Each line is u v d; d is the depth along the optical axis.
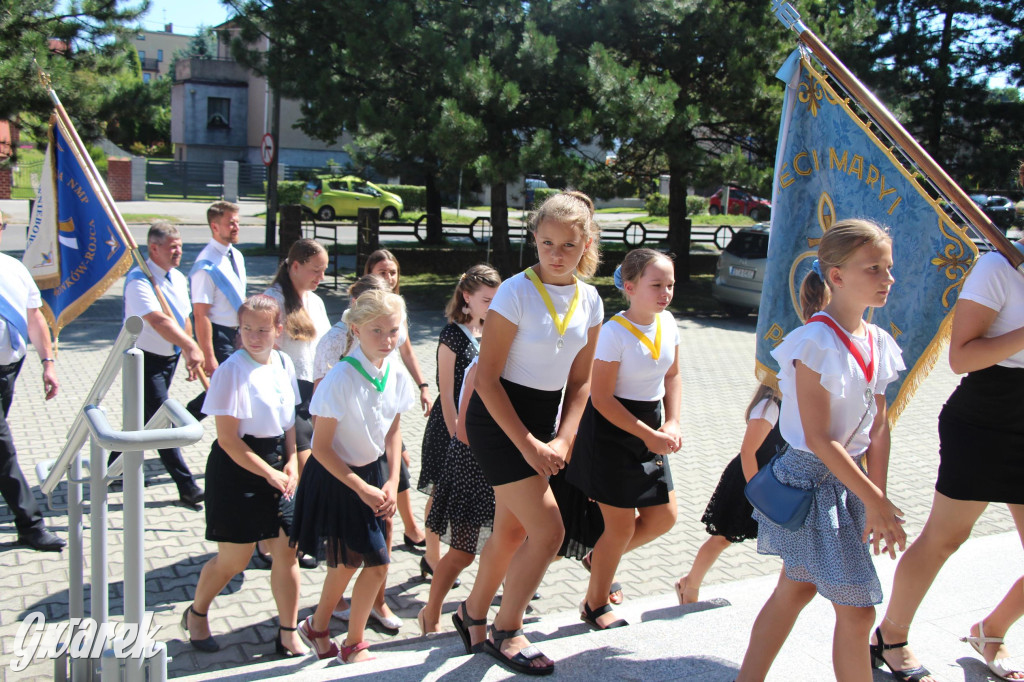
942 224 3.23
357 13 13.63
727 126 15.95
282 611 3.79
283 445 3.92
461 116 12.48
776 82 14.81
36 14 15.31
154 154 56.00
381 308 3.42
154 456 6.51
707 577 4.98
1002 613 3.05
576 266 2.87
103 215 5.17
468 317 4.39
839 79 3.24
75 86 15.43
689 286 18.53
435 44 13.28
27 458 6.27
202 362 5.32
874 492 2.36
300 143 44.72
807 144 3.50
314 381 4.67
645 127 13.24
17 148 17.97
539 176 13.84
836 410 2.48
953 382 10.37
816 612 3.47
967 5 18.80
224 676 3.37
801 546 2.53
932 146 19.03
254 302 3.73
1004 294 2.74
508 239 16.42
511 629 2.94
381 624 4.16
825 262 2.50
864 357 2.49
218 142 47.84
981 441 2.83
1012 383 2.79
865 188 3.37
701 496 6.23
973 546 4.36
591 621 3.84
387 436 3.69
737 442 7.59
